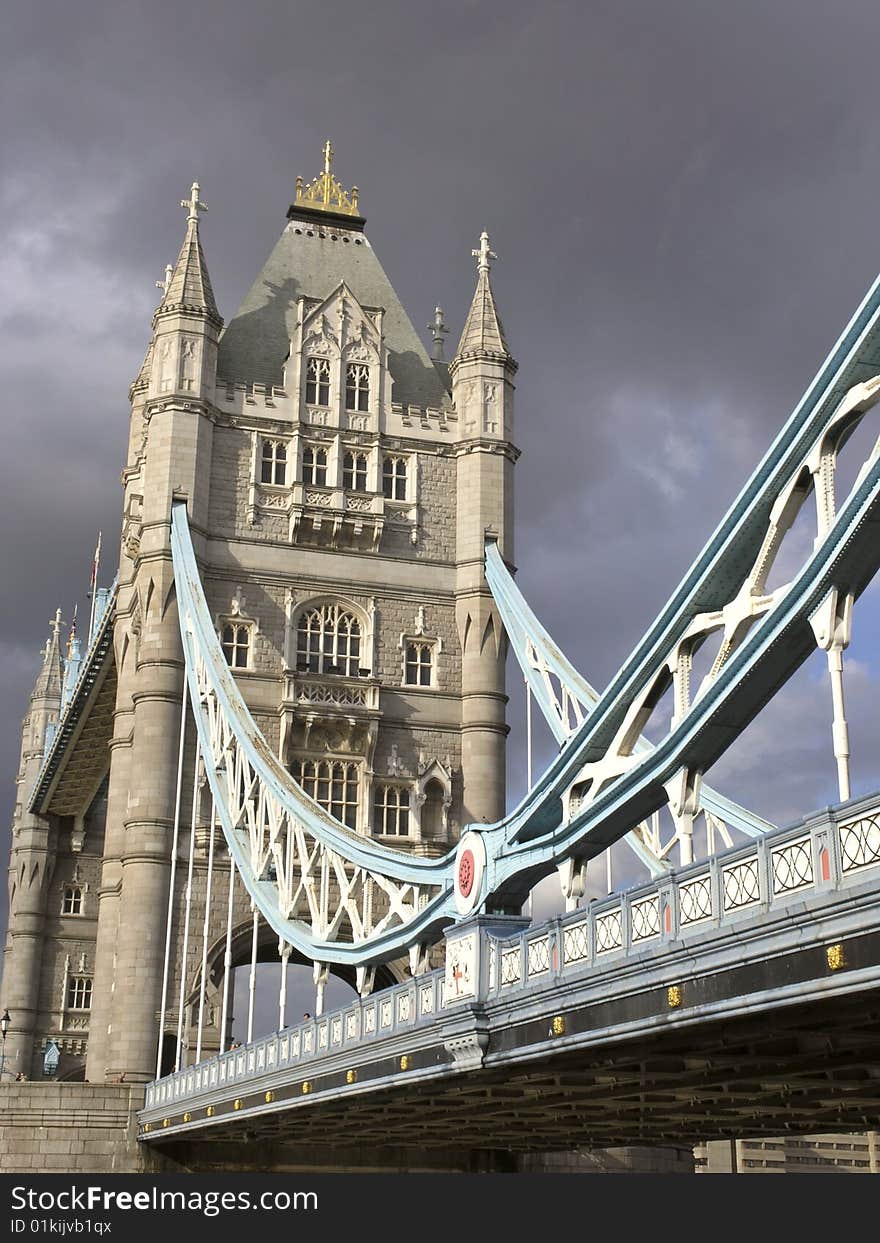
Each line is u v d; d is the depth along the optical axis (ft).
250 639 218.79
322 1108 123.34
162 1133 171.73
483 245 247.50
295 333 235.40
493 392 238.07
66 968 326.44
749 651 70.79
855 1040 72.43
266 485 226.17
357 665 223.51
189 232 234.79
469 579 228.43
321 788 215.72
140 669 211.61
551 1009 80.94
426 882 114.52
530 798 91.86
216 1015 200.64
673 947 67.97
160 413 222.69
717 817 113.39
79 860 334.44
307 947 140.67
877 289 67.56
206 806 208.74
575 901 87.71
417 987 102.58
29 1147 183.32
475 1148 177.37
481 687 223.71
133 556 228.84
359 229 258.98
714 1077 89.20
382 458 232.73
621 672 83.61
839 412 68.85
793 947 59.82
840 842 57.93
